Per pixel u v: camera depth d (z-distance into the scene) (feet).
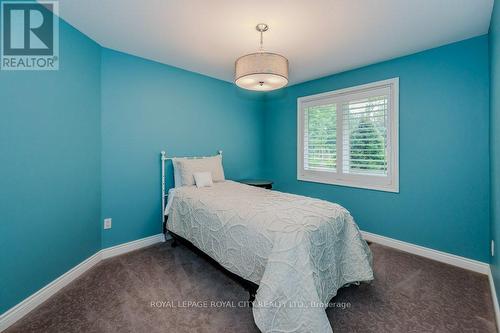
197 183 9.09
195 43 7.86
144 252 8.79
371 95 9.70
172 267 7.61
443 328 4.94
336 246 5.74
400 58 8.83
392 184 9.20
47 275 5.95
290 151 12.92
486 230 7.16
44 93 5.88
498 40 5.20
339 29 6.90
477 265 7.30
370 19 6.36
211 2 5.67
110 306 5.64
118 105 8.50
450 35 7.22
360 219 10.20
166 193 9.93
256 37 7.42
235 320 5.20
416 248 8.59
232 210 6.20
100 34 7.27
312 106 11.88
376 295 6.06
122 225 8.73
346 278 5.92
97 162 7.91
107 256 8.30
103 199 8.23
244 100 13.09
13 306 5.09
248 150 13.38
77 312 5.41
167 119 9.91
